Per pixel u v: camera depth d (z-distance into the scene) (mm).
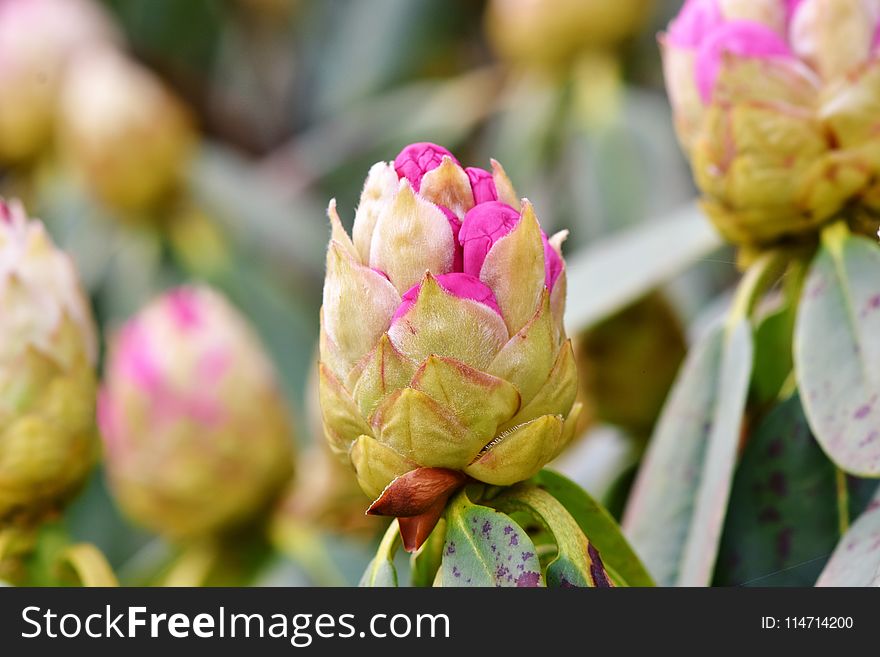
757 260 425
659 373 475
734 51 410
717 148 415
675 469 422
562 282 380
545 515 382
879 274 409
